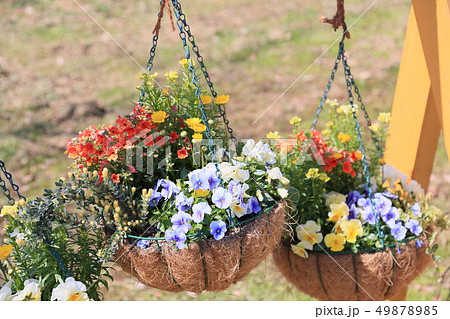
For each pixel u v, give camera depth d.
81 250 1.78
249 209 1.73
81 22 7.18
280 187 1.84
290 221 2.01
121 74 5.84
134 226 1.75
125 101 5.29
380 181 2.25
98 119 4.96
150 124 1.85
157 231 1.74
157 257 1.68
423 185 2.41
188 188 1.77
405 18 6.71
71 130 4.79
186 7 7.63
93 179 1.72
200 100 1.72
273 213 1.77
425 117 2.28
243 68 5.83
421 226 2.05
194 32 6.73
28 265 1.76
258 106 5.06
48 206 1.70
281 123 4.71
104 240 1.77
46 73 5.88
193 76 1.72
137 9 7.56
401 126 2.36
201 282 1.72
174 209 1.75
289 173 2.04
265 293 2.90
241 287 2.97
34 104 5.20
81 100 5.29
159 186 1.83
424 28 1.81
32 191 3.90
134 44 6.51
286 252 2.06
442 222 2.09
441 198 3.66
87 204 1.74
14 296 1.69
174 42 6.52
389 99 4.98
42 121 4.92
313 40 6.35
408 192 2.21
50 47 6.51
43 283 1.71
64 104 5.20
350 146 2.30
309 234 1.98
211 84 1.80
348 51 6.02
